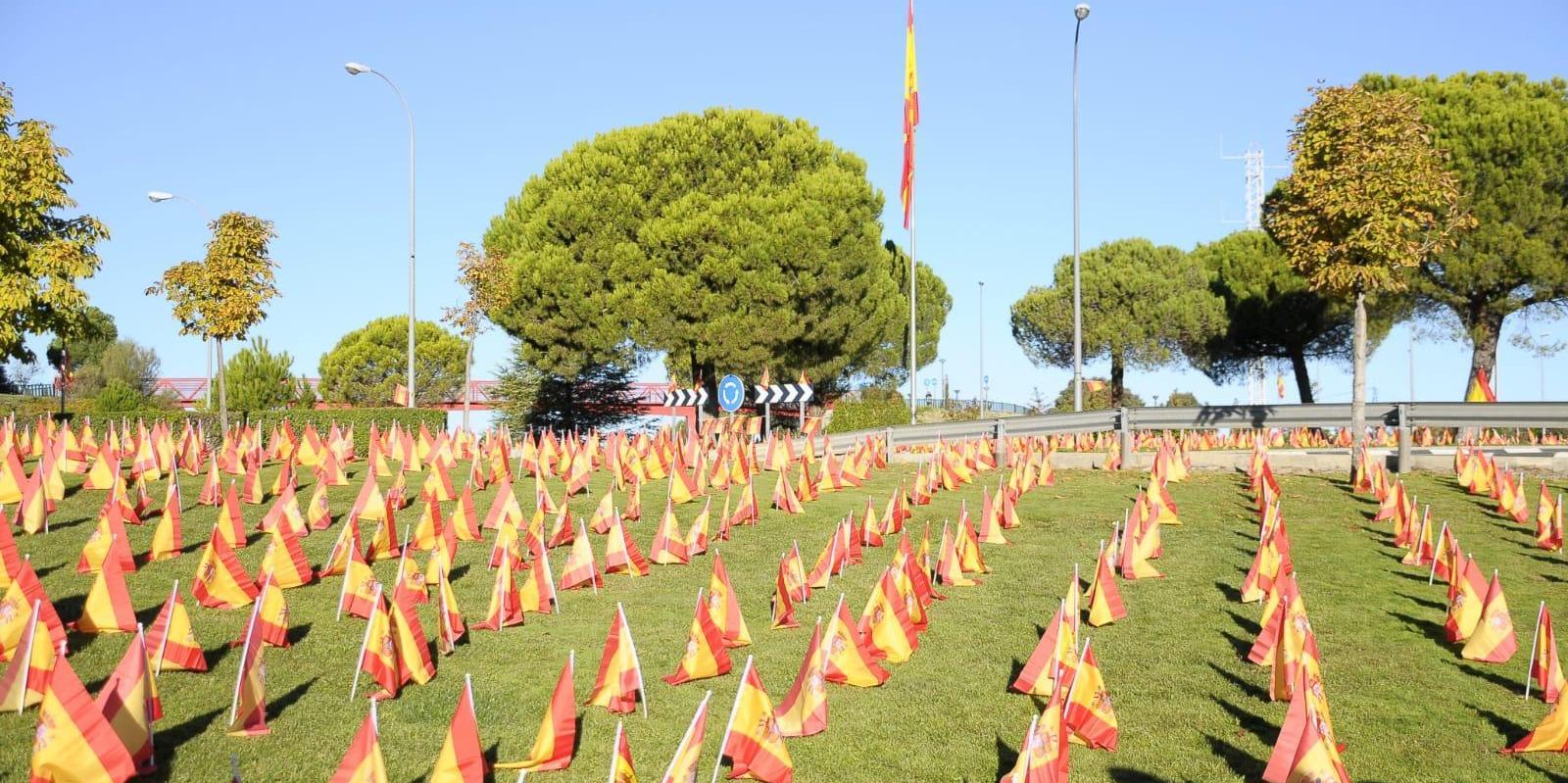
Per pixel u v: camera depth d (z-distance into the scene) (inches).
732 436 950.4
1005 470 824.3
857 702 319.9
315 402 2102.6
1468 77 1330.0
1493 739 294.0
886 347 2240.4
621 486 702.5
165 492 621.0
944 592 450.9
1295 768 241.0
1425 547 483.5
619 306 1411.2
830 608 424.8
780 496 646.5
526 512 610.2
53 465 574.9
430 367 2837.1
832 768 270.8
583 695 317.7
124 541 430.6
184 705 293.4
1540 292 1249.4
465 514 526.0
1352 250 692.7
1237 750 284.8
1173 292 1884.8
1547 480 681.6
